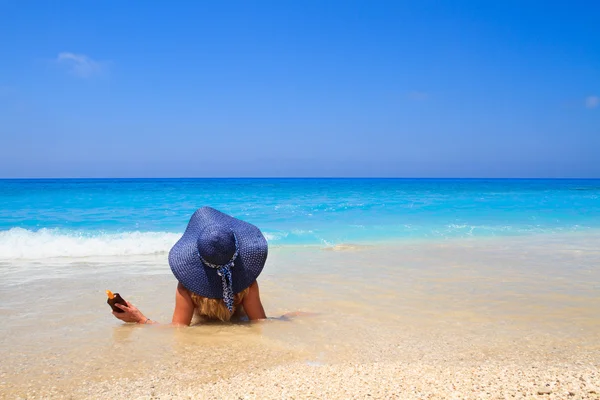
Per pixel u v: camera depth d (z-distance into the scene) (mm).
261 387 3197
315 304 5797
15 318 5098
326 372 3508
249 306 4961
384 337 4484
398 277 7484
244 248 4730
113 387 3279
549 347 4203
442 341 4375
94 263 9141
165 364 3721
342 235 13133
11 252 10188
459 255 9766
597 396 2869
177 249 4766
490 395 2934
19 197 29250
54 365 3697
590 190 46719
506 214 19266
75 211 20797
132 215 19078
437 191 44219
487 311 5473
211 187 55906
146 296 6262
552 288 6699
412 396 2953
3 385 3312
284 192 42125
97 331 4602
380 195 36125
